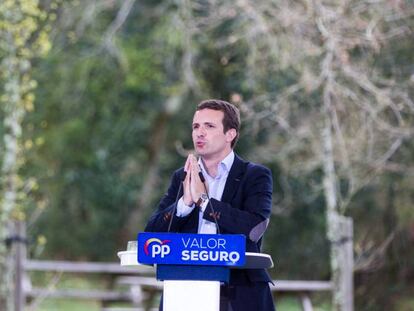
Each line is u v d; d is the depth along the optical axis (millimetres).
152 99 42750
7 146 27797
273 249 42250
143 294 31672
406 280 33000
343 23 27062
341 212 29062
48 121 42531
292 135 31391
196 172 11055
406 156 31141
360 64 28453
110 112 42594
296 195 39125
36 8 28625
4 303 26250
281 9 28219
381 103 27125
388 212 33031
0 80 30047
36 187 29016
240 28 31594
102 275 47344
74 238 47062
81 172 44688
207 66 36344
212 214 10961
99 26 39812
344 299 26766
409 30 28172
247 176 11469
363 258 32500
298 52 28500
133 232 47625
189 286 10039
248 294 11273
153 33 39875
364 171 30516
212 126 11367
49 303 41906
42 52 28625
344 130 29422
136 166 46344
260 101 30688
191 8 33844
